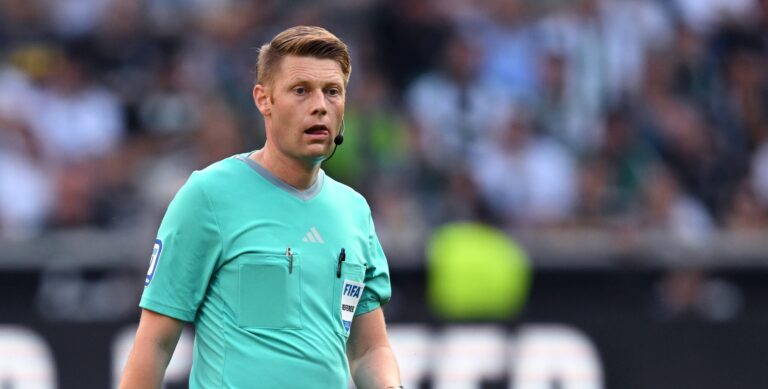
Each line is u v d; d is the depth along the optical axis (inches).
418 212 1409.9
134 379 526.6
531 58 1611.7
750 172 1552.7
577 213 1451.8
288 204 537.6
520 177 1483.8
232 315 525.3
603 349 1179.9
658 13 1651.1
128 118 1544.0
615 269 1302.9
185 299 527.5
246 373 520.7
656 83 1608.0
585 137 1549.0
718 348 1190.3
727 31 1662.2
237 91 1542.8
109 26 1617.9
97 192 1437.0
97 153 1491.1
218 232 525.7
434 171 1469.0
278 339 523.2
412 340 1170.6
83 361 1138.0
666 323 1186.6
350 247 550.9
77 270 1245.1
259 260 525.7
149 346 528.4
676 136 1547.7
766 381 1186.0
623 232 1317.7
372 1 1646.2
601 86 1606.8
